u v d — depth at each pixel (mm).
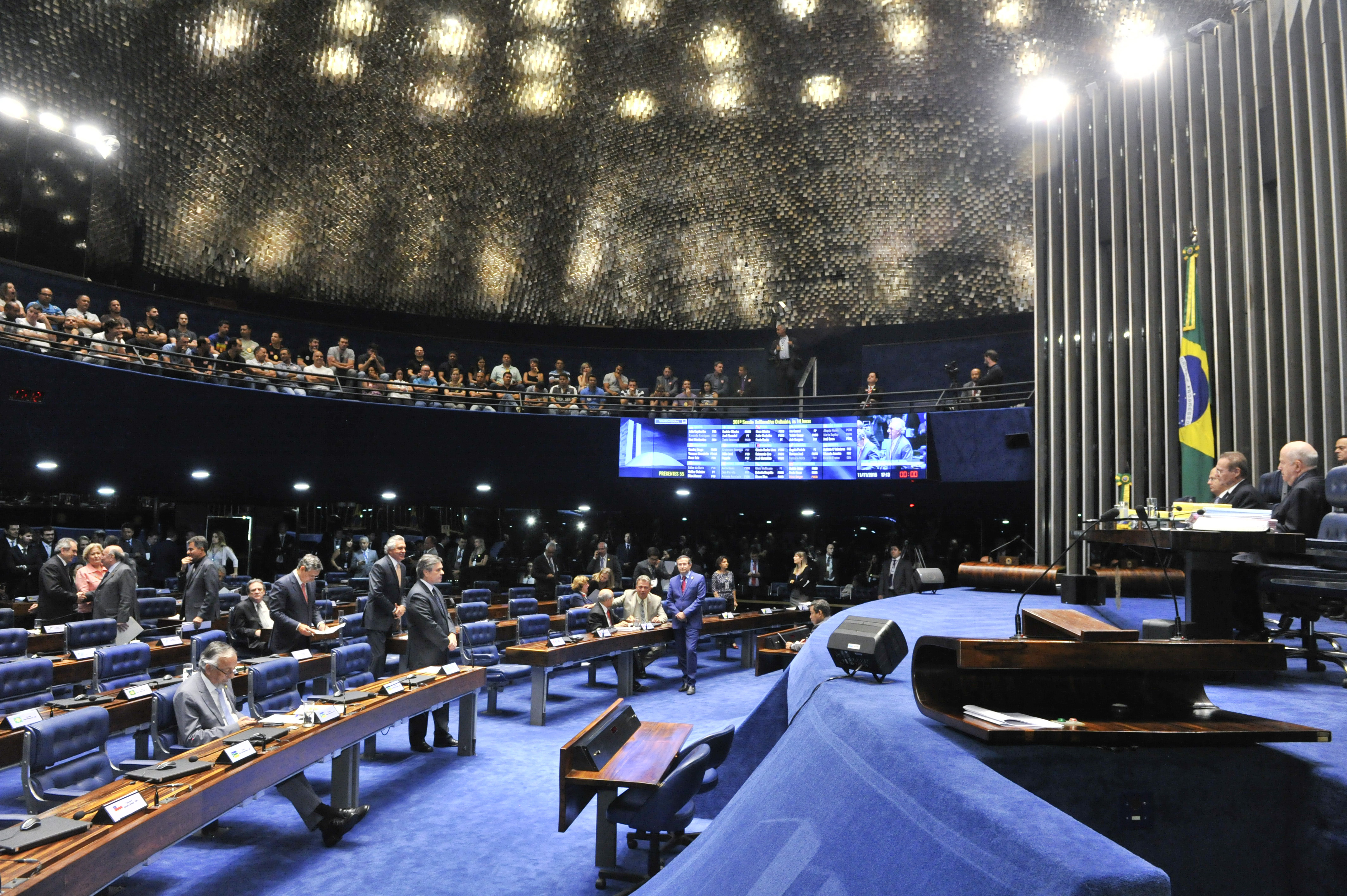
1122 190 9727
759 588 16016
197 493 13469
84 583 8539
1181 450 8875
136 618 8227
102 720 4270
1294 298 7855
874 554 15922
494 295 18391
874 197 16750
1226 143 8523
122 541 13008
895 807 1774
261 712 5375
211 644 4926
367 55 14633
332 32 14180
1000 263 16797
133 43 13211
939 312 17734
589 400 15883
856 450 14172
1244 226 8312
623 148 16641
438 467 14852
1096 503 9797
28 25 12570
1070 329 10250
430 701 5945
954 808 1576
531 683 10039
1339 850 1840
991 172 15898
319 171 15812
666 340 19281
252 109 14648
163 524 14062
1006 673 2305
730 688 10188
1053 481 10281
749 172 16906
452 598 12375
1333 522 3807
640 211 17641
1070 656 2080
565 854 4766
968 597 7371
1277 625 4742
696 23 14867
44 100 13578
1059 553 10117
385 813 5418
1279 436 7910
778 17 14594
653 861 4344
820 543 16234
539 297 18562
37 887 2492
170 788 3451
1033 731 1909
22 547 11875
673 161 16875
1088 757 1979
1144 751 1997
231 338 14445
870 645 2914
